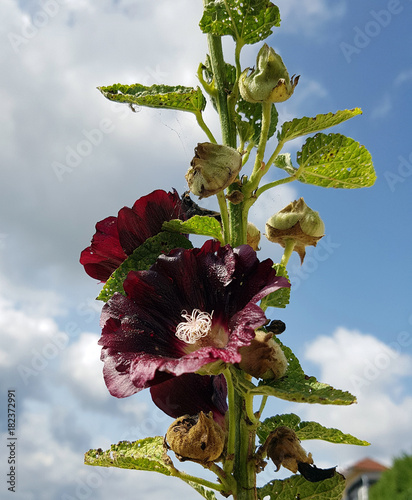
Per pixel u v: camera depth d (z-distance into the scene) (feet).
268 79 1.24
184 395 1.22
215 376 1.25
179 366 0.97
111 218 1.30
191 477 1.19
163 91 1.37
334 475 1.27
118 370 1.05
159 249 1.25
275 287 1.06
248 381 1.13
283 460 1.20
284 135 1.31
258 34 1.34
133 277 1.14
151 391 1.22
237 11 1.31
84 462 1.30
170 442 1.15
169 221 1.25
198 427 1.12
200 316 1.12
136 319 1.11
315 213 1.38
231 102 1.33
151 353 1.09
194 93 1.30
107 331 1.11
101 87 1.35
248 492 1.17
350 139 1.36
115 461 1.26
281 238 1.39
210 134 1.34
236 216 1.26
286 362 1.15
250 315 1.04
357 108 1.31
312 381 1.15
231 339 1.03
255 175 1.28
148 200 1.26
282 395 1.09
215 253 1.15
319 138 1.37
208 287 1.15
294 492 1.28
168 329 1.14
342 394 1.09
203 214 1.34
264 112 1.28
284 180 1.36
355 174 1.42
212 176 1.15
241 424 1.19
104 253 1.30
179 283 1.15
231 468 1.16
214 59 1.35
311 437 1.38
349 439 1.36
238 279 1.12
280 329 1.24
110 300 1.13
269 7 1.31
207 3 1.36
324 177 1.44
